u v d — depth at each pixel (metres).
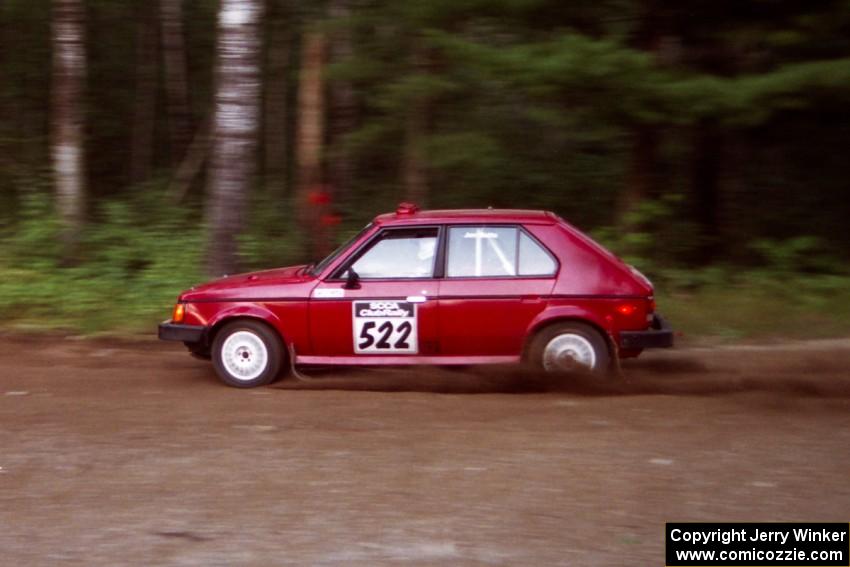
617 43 11.27
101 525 5.31
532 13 11.47
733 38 11.49
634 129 12.33
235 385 8.64
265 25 18.95
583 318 8.32
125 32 22.03
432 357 8.48
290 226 14.72
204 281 12.10
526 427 7.20
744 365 9.43
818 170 15.30
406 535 5.13
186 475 6.14
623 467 6.22
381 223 8.59
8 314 11.58
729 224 14.41
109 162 21.80
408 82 12.64
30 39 19.81
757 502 5.59
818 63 10.83
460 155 13.09
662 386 8.36
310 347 8.55
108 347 10.59
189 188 20.78
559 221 8.56
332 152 16.22
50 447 6.75
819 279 12.58
